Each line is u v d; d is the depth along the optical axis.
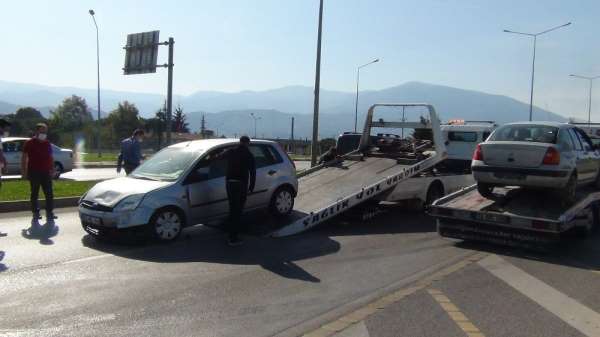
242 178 8.64
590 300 6.04
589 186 11.01
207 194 9.22
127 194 8.48
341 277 6.88
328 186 11.68
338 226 10.75
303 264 7.54
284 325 5.14
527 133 9.63
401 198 11.87
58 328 5.00
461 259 8.02
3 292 6.07
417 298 6.03
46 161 10.62
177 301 5.82
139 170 9.66
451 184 13.58
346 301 5.90
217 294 6.09
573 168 9.19
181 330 4.98
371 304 5.79
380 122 13.71
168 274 6.92
